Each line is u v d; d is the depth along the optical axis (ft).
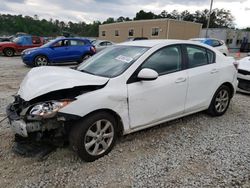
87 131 10.87
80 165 11.03
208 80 15.52
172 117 14.06
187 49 14.75
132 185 9.83
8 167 10.80
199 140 13.62
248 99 22.20
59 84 10.75
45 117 9.96
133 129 12.48
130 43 14.87
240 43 139.44
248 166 11.16
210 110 16.71
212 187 9.75
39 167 10.84
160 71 13.23
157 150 12.46
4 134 13.74
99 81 11.33
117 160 11.50
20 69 39.68
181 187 9.74
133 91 11.96
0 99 20.63
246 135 14.39
